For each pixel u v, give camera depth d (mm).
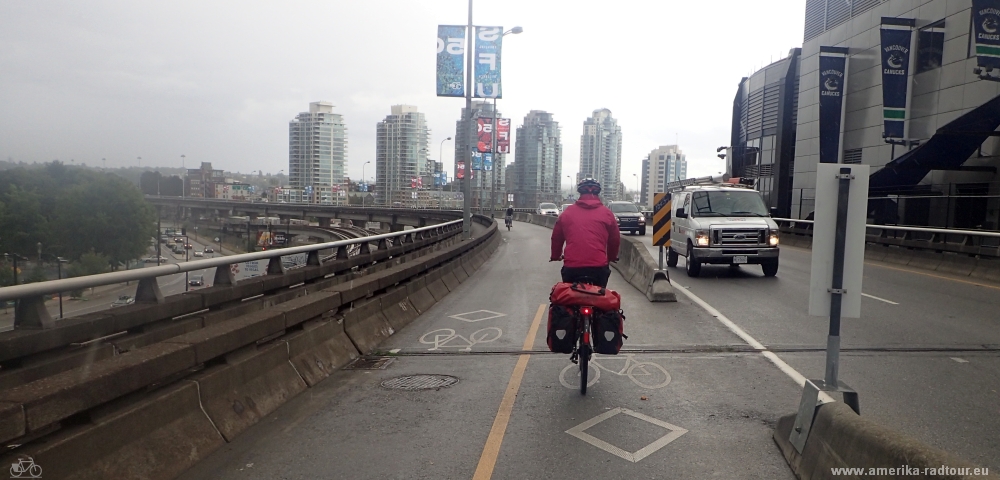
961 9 25250
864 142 32438
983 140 24078
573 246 6367
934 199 26953
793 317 9961
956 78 25547
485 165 58844
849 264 4176
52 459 3324
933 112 26938
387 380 6598
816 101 37125
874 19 31625
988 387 6117
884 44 27984
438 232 21281
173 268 5809
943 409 5473
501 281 15617
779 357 7391
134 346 5219
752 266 17938
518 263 20641
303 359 6484
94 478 3541
